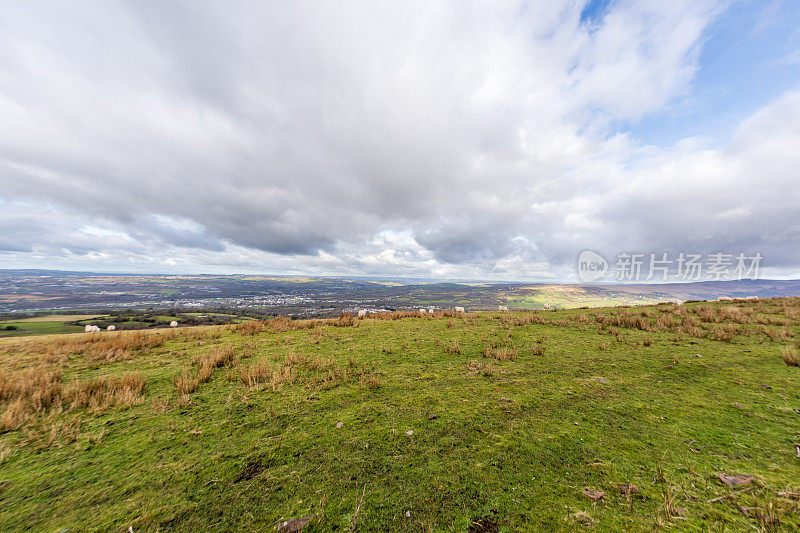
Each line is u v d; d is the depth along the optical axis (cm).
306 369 878
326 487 370
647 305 2369
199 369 866
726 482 351
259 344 1237
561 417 542
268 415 572
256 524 317
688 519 298
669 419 526
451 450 441
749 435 463
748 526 284
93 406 595
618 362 911
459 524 309
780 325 1375
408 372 840
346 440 476
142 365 928
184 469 408
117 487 375
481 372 830
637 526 295
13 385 671
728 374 779
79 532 309
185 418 562
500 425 515
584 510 320
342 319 1756
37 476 394
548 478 374
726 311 1683
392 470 398
